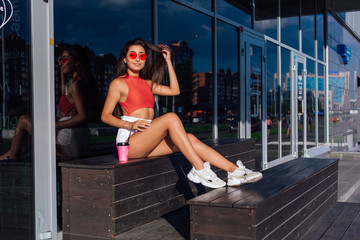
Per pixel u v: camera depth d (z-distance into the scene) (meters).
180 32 5.11
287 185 3.04
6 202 2.76
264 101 7.50
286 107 8.68
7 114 2.79
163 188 3.46
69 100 3.51
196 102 5.41
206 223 2.56
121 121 3.18
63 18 3.49
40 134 2.98
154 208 3.34
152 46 3.56
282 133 8.41
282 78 8.47
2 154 2.75
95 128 3.80
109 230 2.94
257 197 2.62
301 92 9.73
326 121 11.98
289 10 8.95
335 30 13.30
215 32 5.83
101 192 2.95
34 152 2.93
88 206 3.00
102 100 3.91
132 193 3.10
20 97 2.88
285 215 2.99
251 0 7.05
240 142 4.79
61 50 3.46
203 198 2.63
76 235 3.05
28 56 2.94
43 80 3.02
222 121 6.04
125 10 4.21
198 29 5.49
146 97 3.38
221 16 6.00
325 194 4.19
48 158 3.03
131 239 2.88
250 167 5.11
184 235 2.97
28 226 2.88
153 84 3.73
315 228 3.60
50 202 3.03
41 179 2.97
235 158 4.70
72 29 3.58
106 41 3.96
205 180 3.04
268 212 2.66
